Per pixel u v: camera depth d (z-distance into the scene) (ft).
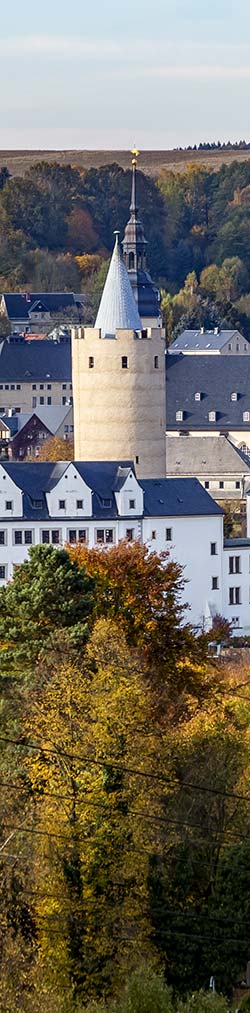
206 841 370.73
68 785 364.17
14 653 419.13
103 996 337.72
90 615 454.81
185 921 357.61
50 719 373.40
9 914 342.03
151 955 350.84
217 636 500.74
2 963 327.26
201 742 391.45
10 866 346.33
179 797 378.32
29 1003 322.55
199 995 327.47
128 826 358.02
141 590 506.07
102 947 344.49
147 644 482.28
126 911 351.46
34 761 368.68
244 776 390.42
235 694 470.80
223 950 357.82
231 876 362.12
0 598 439.63
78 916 347.36
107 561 513.86
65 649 408.26
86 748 370.32
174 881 361.10
